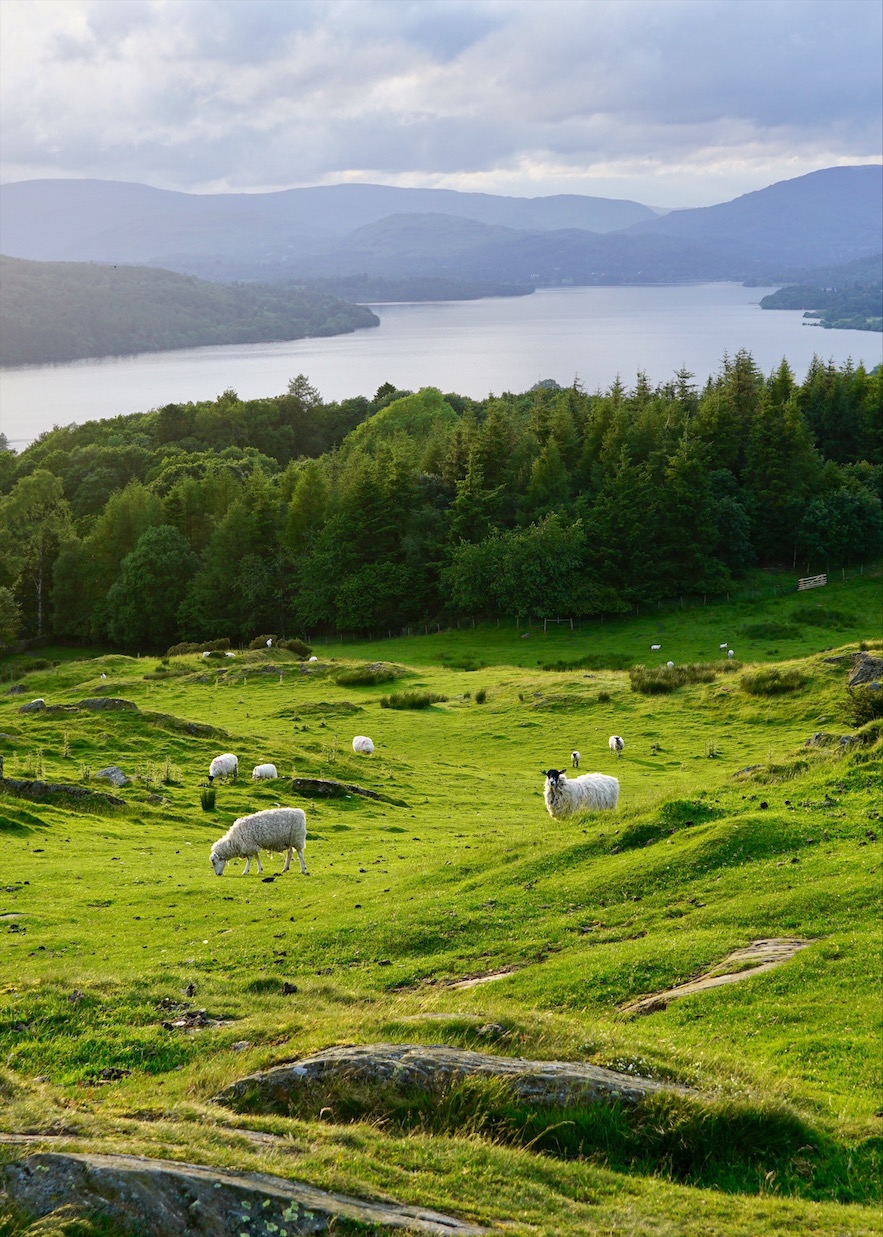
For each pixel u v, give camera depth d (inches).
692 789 1168.8
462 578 4005.9
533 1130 413.4
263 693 2765.7
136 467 6599.4
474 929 807.7
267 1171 336.2
